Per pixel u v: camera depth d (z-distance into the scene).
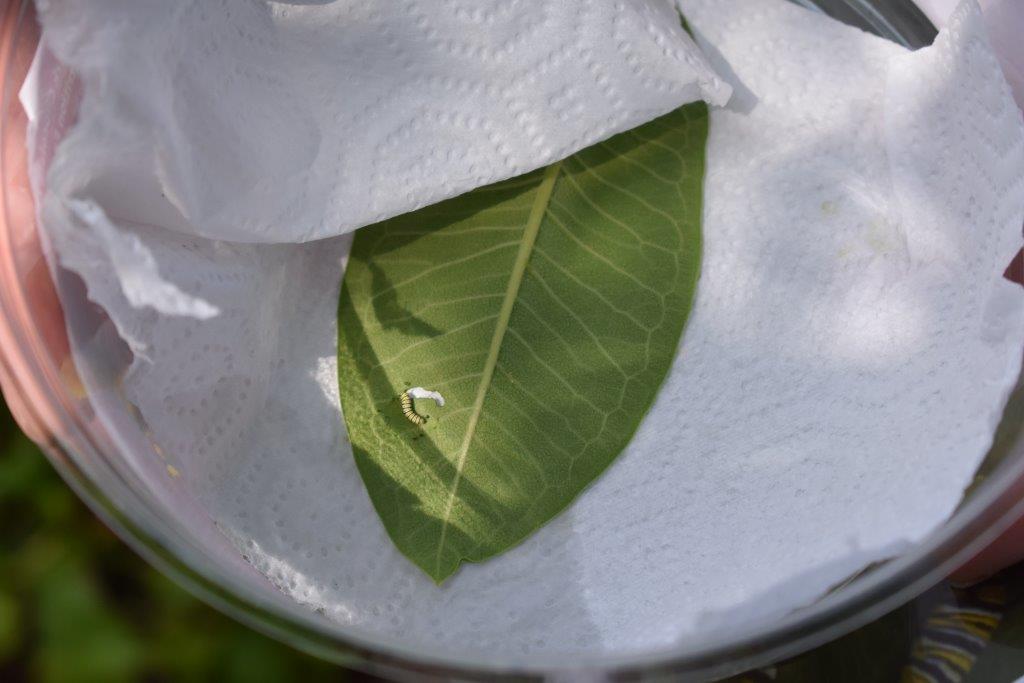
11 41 0.26
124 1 0.24
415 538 0.27
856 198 0.28
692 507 0.27
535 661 0.23
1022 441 0.25
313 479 0.27
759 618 0.25
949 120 0.27
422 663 0.23
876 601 0.23
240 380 0.27
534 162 0.28
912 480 0.25
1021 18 0.28
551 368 0.27
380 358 0.28
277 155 0.26
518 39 0.27
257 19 0.26
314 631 0.23
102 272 0.24
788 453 0.27
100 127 0.24
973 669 0.26
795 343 0.27
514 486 0.27
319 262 0.28
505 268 0.28
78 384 0.25
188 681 0.36
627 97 0.28
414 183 0.27
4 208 0.25
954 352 0.26
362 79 0.27
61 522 0.37
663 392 0.27
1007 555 0.26
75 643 0.36
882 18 0.30
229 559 0.25
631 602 0.26
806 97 0.29
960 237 0.27
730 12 0.29
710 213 0.28
